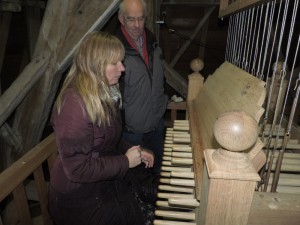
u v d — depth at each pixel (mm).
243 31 1152
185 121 1432
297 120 1920
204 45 4312
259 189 781
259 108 701
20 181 1088
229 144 493
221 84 1159
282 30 713
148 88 1623
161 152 1878
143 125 1677
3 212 2068
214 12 3984
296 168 871
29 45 2486
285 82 1076
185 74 4652
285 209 565
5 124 2086
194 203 746
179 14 4016
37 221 1823
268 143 806
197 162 862
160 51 1726
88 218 1007
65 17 1696
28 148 2250
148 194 1332
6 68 2910
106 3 1649
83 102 867
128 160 1022
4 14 2051
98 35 930
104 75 923
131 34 1537
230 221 542
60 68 1865
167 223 738
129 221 1081
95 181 951
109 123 962
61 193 991
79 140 871
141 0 1478
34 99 2023
